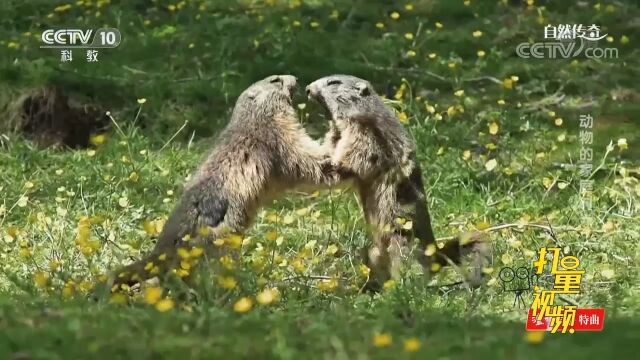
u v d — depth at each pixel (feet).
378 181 37.47
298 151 37.22
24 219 43.04
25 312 27.07
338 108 37.96
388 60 60.44
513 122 53.78
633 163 49.39
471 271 35.50
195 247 32.14
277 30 63.57
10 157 49.14
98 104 53.88
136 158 48.96
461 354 24.57
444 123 53.06
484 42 63.05
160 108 54.49
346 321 27.55
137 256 37.35
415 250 36.32
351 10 67.15
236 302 29.12
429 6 68.54
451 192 46.21
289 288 32.71
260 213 42.01
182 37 62.69
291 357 23.54
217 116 54.54
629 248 39.50
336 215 43.24
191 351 23.88
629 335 26.50
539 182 46.78
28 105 52.60
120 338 24.44
